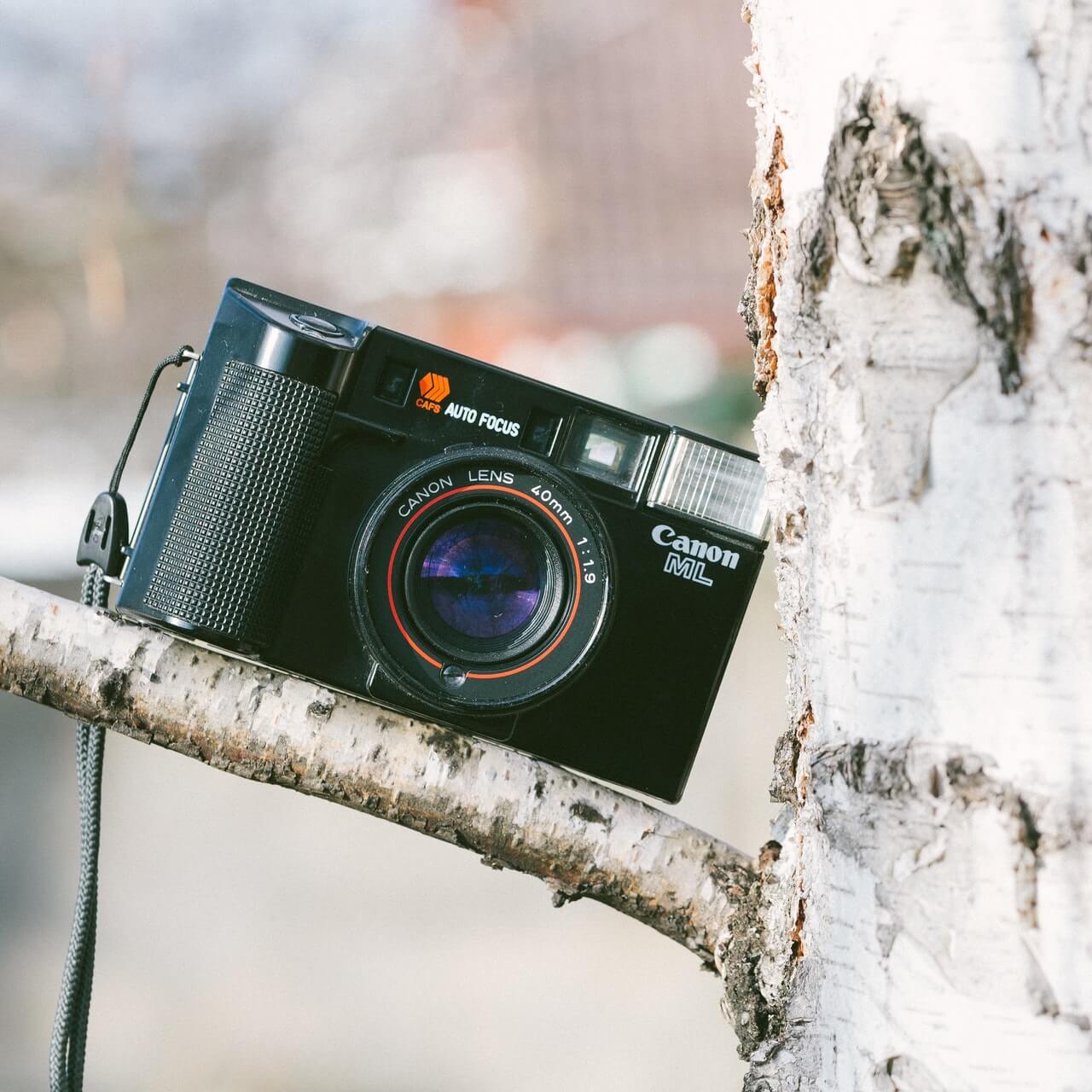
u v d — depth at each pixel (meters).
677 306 10.91
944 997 1.38
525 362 11.23
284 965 6.05
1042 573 1.35
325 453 1.89
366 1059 5.43
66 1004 1.90
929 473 1.39
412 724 1.84
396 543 1.89
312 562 1.89
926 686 1.39
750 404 10.33
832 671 1.47
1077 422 1.33
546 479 1.92
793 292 1.50
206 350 1.89
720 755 7.03
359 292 12.36
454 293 11.85
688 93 11.30
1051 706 1.34
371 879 6.89
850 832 1.45
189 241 12.63
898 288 1.39
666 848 1.81
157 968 6.04
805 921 1.57
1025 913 1.35
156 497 1.88
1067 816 1.34
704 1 11.42
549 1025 5.63
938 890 1.38
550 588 1.93
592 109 11.44
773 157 1.56
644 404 10.53
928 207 1.36
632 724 1.96
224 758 1.81
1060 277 1.33
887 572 1.41
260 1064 5.37
